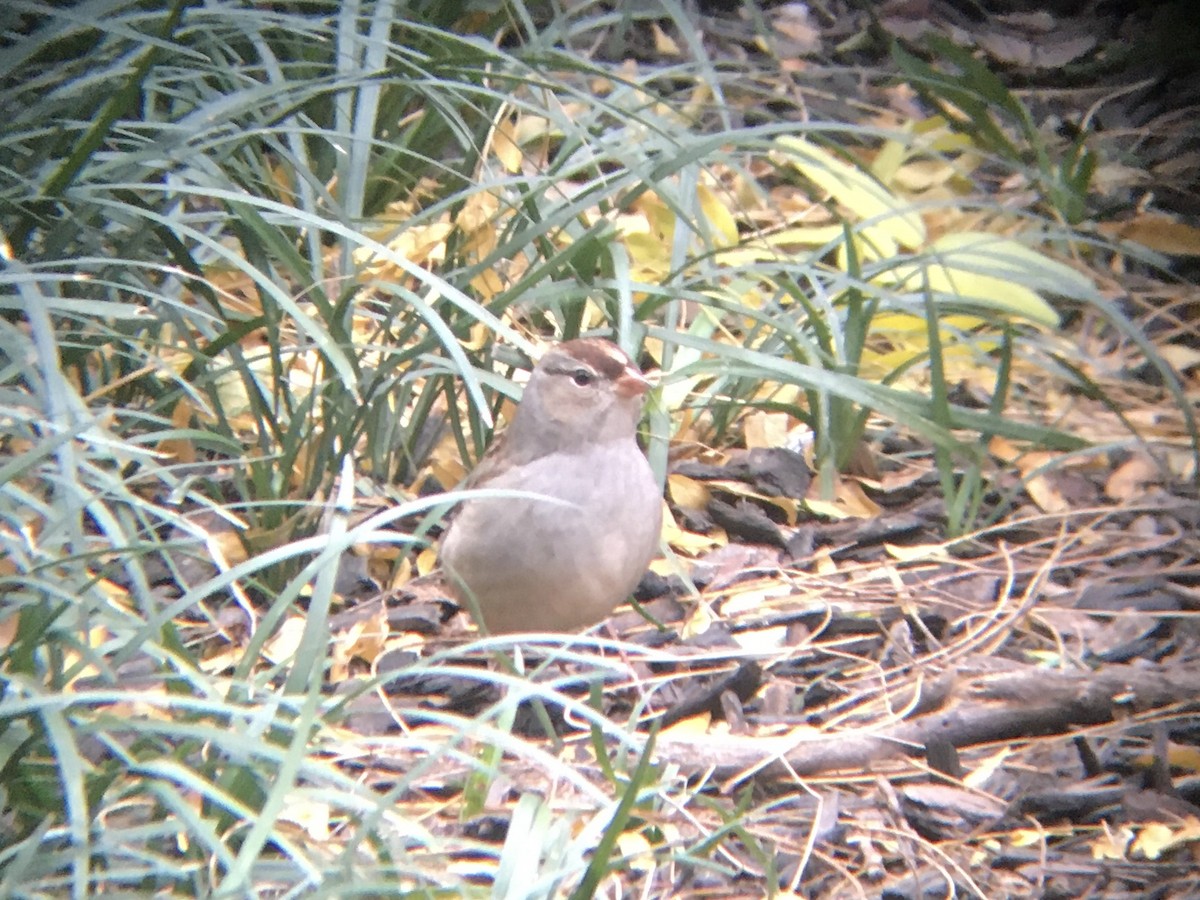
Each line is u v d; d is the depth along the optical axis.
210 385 8.13
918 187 12.95
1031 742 7.30
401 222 9.04
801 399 10.21
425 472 9.40
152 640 6.09
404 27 10.47
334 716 5.44
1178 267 12.34
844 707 7.55
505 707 5.39
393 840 5.32
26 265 7.08
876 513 9.43
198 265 8.51
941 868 6.34
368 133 9.61
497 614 7.65
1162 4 15.74
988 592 8.57
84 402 6.74
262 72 10.44
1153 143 13.93
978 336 10.52
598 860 5.18
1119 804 6.72
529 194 8.97
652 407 8.95
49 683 5.58
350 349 8.30
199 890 5.01
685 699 7.50
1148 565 8.80
